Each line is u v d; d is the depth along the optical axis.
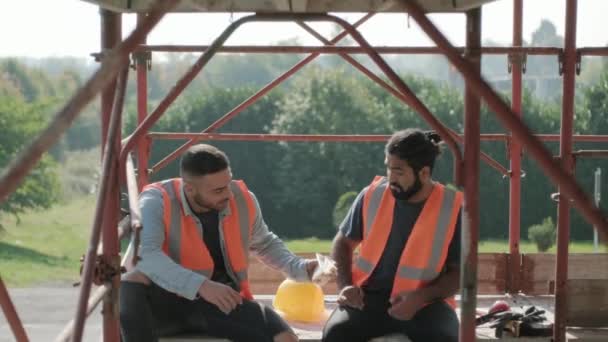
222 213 4.45
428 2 3.32
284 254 4.67
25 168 2.30
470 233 3.34
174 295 4.33
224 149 19.22
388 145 4.38
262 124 19.78
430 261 4.36
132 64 5.30
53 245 19.88
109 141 3.12
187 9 3.48
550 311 5.12
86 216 23.17
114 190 3.33
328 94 19.23
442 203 4.39
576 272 5.52
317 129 19.08
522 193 16.98
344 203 17.36
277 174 19.02
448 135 3.37
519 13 5.28
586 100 16.53
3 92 25.84
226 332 4.24
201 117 20.08
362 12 3.51
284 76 5.62
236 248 4.48
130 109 20.86
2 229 20.47
